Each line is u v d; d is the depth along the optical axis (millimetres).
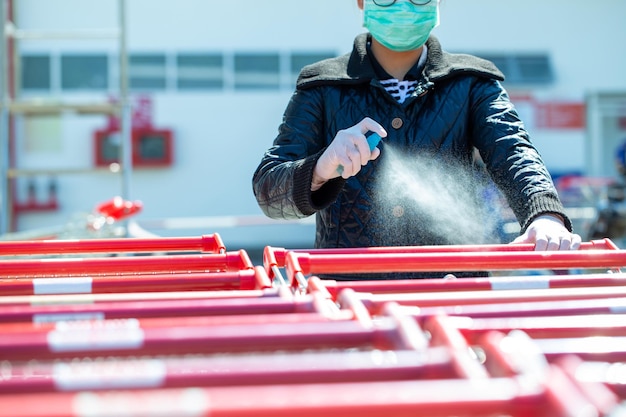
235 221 13102
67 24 17203
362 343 1364
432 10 2980
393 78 3057
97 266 2234
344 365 1212
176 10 17547
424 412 1037
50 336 1302
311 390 1065
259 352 1489
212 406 995
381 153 2914
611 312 1703
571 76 17969
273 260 2188
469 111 2986
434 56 3020
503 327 1540
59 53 17516
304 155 2910
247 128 17703
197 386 1183
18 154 16969
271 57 17719
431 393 1053
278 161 2857
